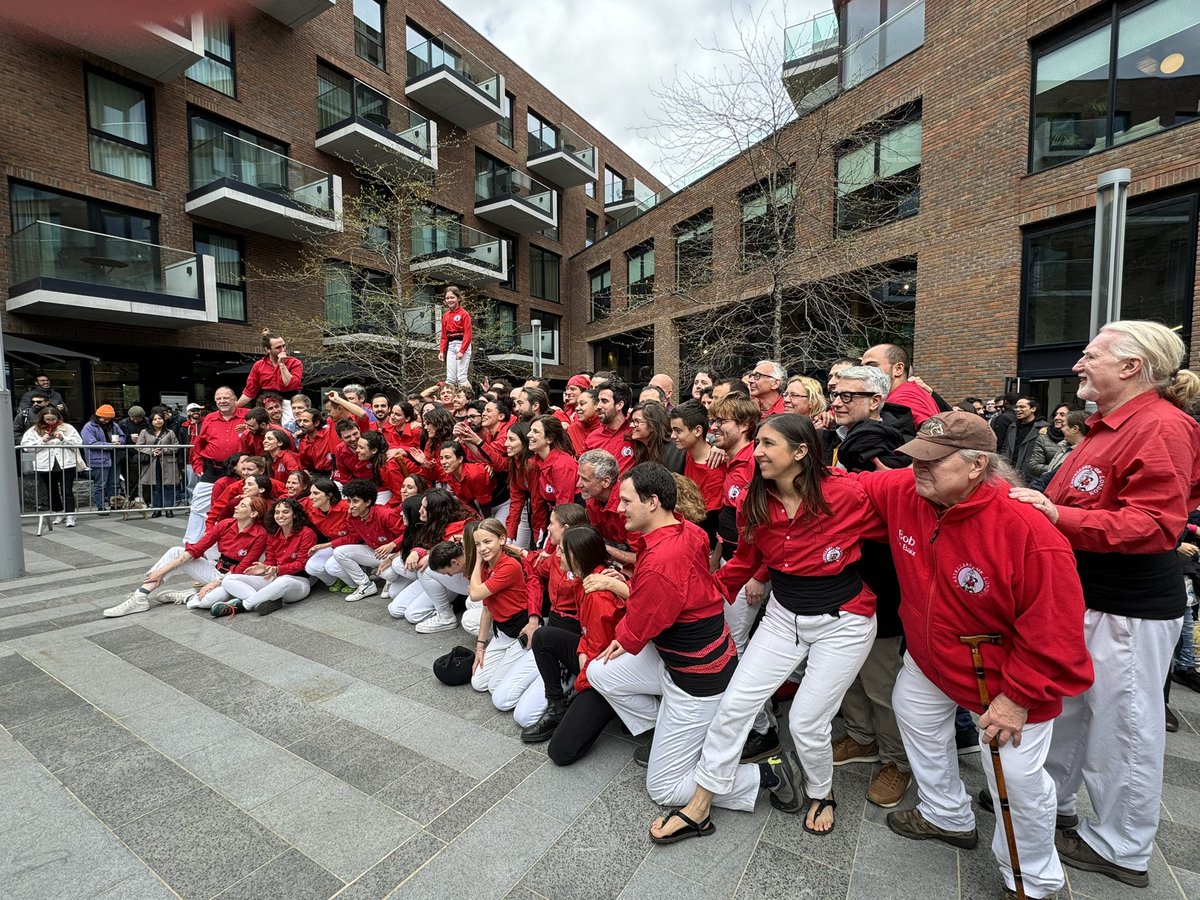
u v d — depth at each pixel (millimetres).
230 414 7371
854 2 12188
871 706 3201
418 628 4867
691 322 13055
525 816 2773
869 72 11734
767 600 3127
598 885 2404
